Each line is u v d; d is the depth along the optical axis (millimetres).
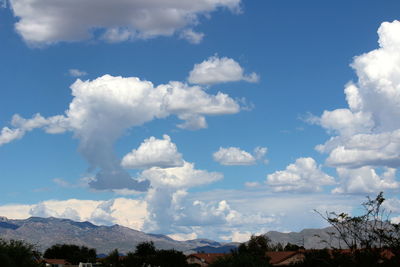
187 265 134375
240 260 81562
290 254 107688
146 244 150125
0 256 52062
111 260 137750
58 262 159875
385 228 33406
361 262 33531
